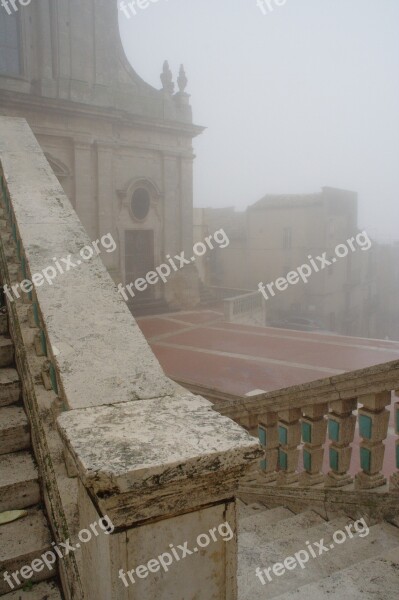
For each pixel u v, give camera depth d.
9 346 3.16
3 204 3.95
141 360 1.85
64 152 18.28
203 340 16.42
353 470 7.09
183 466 1.22
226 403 4.68
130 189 20.39
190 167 22.58
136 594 1.29
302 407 3.78
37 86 17.50
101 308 2.10
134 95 20.50
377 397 3.11
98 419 1.50
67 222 2.75
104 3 18.84
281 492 4.00
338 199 36.19
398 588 2.28
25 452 2.64
